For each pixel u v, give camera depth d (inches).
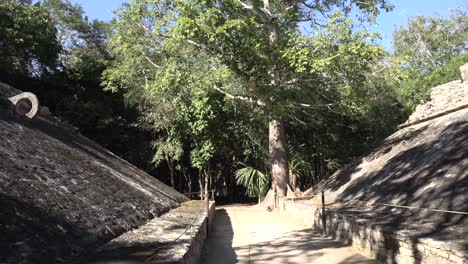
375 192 507.8
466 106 562.3
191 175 1160.2
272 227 593.9
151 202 416.8
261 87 666.8
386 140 745.0
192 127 888.9
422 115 697.0
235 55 630.5
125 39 796.0
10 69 938.7
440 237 282.8
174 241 257.9
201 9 629.3
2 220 174.1
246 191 1053.2
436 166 438.9
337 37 620.1
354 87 685.3
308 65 612.7
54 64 1060.5
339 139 1047.6
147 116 1003.9
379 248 349.7
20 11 958.4
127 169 604.7
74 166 346.6
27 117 429.1
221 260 386.0
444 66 1094.4
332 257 382.6
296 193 818.8
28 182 235.0
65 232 203.0
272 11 788.6
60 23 1322.6
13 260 152.5
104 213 269.4
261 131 951.0
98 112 1043.9
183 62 740.7
